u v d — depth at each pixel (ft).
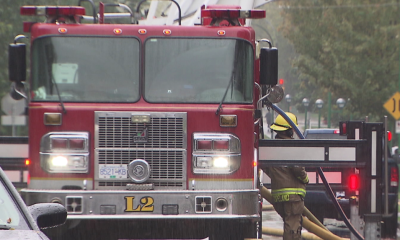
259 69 115.24
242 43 107.04
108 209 102.99
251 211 105.19
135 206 103.09
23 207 60.34
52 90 105.81
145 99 105.70
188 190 104.01
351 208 123.34
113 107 104.94
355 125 117.91
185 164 104.99
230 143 105.19
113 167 104.47
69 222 107.34
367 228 116.37
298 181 119.34
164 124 105.09
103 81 106.01
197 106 105.50
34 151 104.94
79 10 108.99
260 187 122.11
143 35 106.73
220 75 106.52
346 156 116.37
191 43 106.83
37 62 106.32
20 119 291.79
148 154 104.83
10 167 123.13
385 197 116.06
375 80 401.90
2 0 360.07
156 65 106.42
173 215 103.14
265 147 116.98
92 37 106.63
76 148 104.37
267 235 156.15
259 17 108.47
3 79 356.38
